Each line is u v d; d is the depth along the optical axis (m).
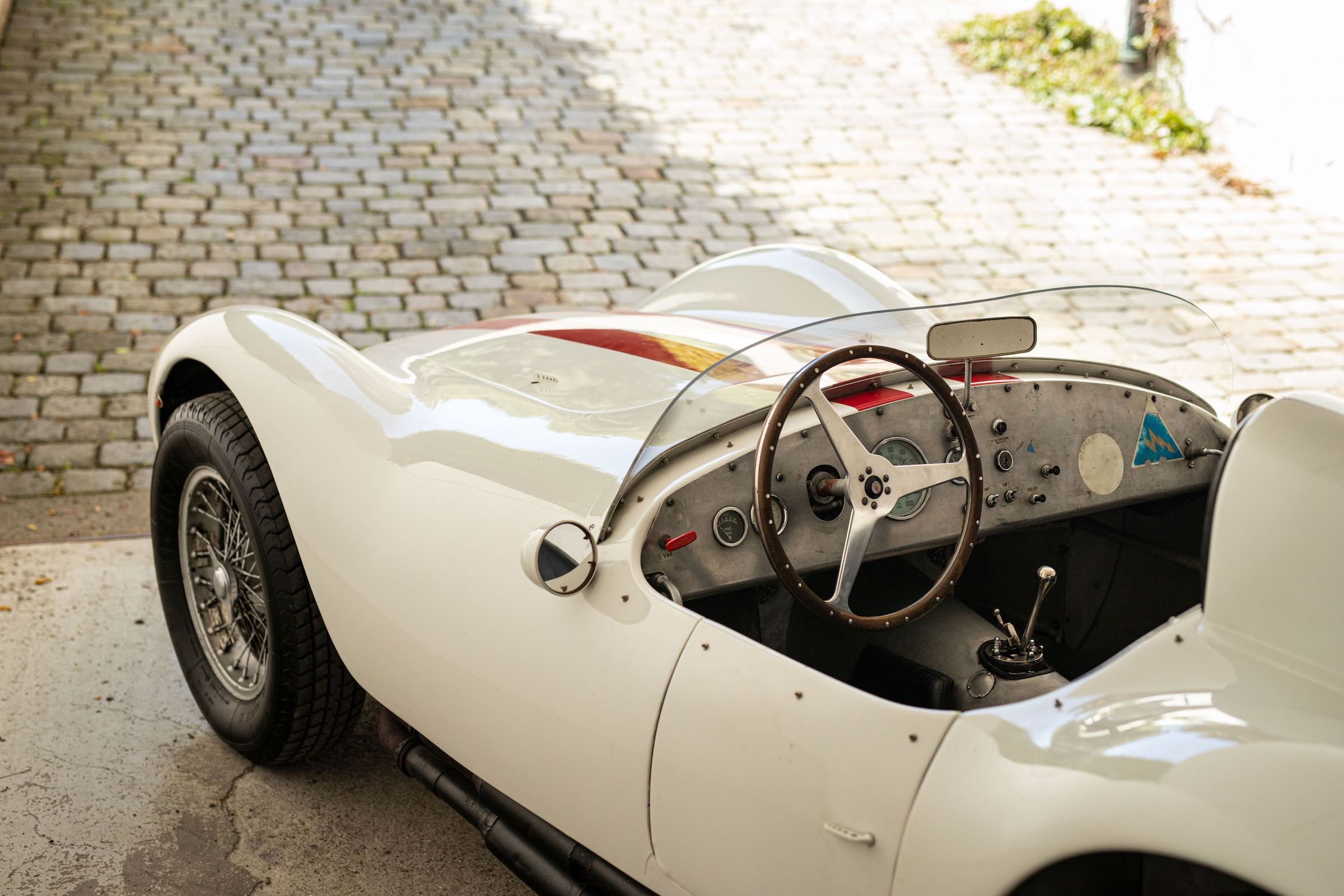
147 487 4.31
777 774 1.68
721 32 10.78
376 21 10.29
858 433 2.20
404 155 7.77
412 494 2.29
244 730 2.70
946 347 2.11
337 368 2.56
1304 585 1.57
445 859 2.52
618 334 2.86
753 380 2.12
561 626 1.97
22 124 7.66
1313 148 7.94
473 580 2.11
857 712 1.64
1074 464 2.44
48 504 4.13
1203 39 9.12
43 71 8.55
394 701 2.34
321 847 2.53
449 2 11.00
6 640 3.24
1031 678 2.24
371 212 6.94
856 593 2.55
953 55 10.54
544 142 8.17
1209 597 1.61
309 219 6.78
